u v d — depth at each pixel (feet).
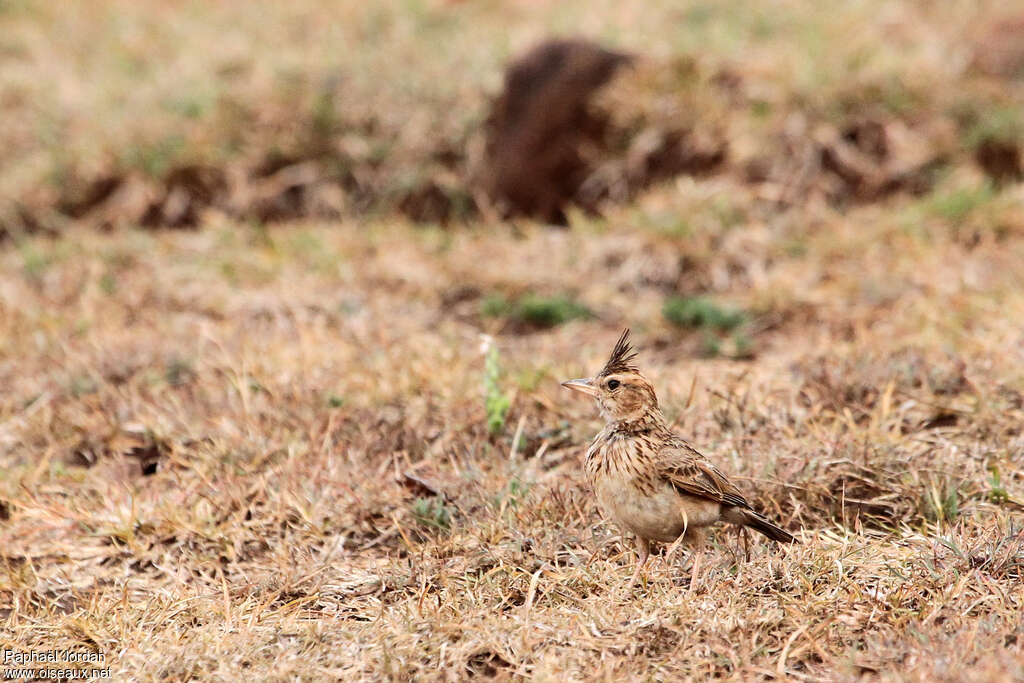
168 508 29.12
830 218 51.98
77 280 49.14
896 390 33.35
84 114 65.57
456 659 22.12
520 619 23.09
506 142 58.65
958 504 27.61
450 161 61.11
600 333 44.42
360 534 28.40
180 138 61.57
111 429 34.04
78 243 54.19
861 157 56.24
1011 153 55.88
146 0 85.10
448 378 35.78
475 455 31.63
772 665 21.30
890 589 23.36
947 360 35.27
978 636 21.15
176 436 33.42
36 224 59.36
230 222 57.16
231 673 22.31
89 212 59.93
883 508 27.89
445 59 66.64
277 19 77.00
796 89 58.29
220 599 25.64
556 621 22.86
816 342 42.01
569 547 26.22
